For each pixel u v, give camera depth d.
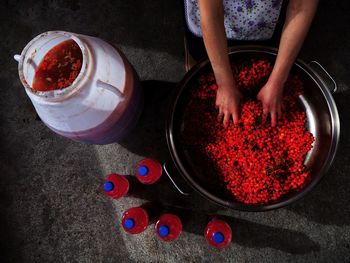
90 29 1.71
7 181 1.61
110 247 1.54
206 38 0.95
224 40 0.96
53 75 1.17
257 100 1.33
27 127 1.65
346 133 1.51
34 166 1.62
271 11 1.10
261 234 1.48
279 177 1.29
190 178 1.20
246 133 1.27
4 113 1.67
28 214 1.58
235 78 1.34
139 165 1.36
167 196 1.54
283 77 1.07
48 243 1.56
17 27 1.74
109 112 1.19
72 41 1.20
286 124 1.29
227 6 1.08
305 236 1.47
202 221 1.51
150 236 1.52
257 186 1.25
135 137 1.59
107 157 1.59
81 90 1.07
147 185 1.54
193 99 1.38
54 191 1.59
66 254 1.54
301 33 0.96
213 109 1.35
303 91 1.35
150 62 1.65
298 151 1.29
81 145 1.61
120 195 1.39
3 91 1.69
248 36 1.24
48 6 1.74
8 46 1.73
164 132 1.58
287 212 1.49
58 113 1.11
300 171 1.29
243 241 1.48
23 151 1.63
